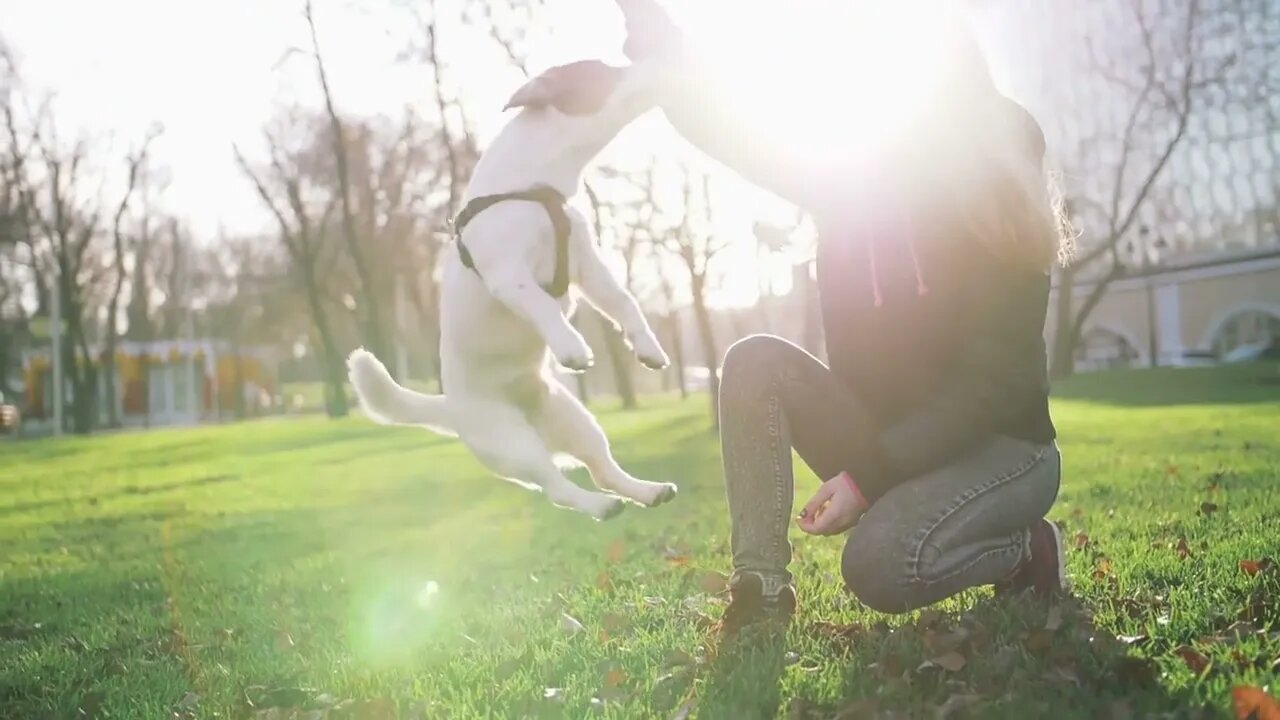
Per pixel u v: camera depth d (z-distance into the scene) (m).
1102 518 5.96
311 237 42.56
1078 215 34.44
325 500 10.82
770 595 3.28
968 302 3.02
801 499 8.50
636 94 3.43
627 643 3.61
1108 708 2.57
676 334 38.84
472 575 5.63
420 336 54.06
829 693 2.86
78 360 46.78
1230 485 7.16
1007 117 3.06
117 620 4.86
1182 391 25.09
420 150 35.47
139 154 36.47
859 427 3.18
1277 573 3.87
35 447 25.91
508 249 3.37
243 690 3.44
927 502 3.02
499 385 3.71
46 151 35.03
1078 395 25.84
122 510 10.73
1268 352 45.41
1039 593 3.53
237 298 53.50
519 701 3.04
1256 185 51.16
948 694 2.78
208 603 5.18
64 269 36.41
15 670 3.92
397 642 4.01
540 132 3.47
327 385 34.31
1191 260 51.38
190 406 50.47
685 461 13.15
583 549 6.28
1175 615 3.41
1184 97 32.06
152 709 3.30
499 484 11.66
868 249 3.10
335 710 3.11
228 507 10.55
